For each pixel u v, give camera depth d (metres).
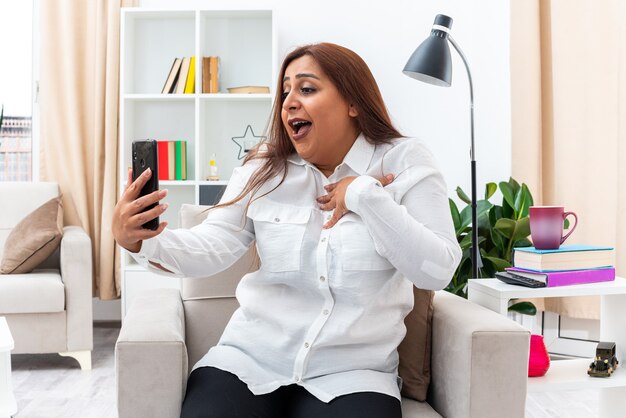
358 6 3.91
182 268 1.53
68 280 3.14
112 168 3.88
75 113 3.92
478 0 3.85
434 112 3.90
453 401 1.50
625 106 3.13
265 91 3.78
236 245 1.63
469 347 1.43
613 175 3.20
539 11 3.50
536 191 3.49
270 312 1.55
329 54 1.56
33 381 3.01
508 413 1.43
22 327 3.10
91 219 4.00
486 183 3.80
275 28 3.71
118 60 3.90
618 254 3.19
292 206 1.58
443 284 1.49
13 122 4.16
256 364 1.54
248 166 1.68
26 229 3.25
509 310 3.20
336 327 1.49
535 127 3.48
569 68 3.32
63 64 3.97
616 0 3.16
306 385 1.47
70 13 3.90
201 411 1.37
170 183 3.74
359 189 1.43
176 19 3.97
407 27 3.90
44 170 3.99
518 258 1.98
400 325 1.57
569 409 2.71
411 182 1.54
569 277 1.89
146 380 1.43
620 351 2.06
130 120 3.90
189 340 1.92
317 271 1.51
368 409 1.36
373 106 1.60
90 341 3.16
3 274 3.21
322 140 1.57
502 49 3.84
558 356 3.46
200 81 3.76
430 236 1.44
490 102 3.86
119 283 3.89
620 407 2.08
